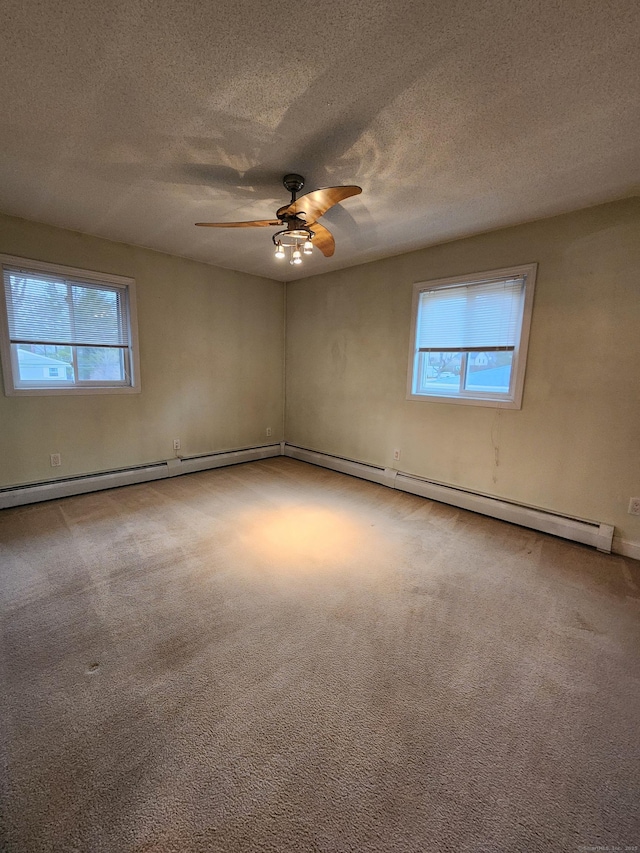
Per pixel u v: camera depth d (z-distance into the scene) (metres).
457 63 1.40
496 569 2.47
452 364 3.52
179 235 3.39
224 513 3.30
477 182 2.31
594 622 1.98
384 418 4.11
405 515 3.33
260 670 1.63
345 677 1.61
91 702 1.46
